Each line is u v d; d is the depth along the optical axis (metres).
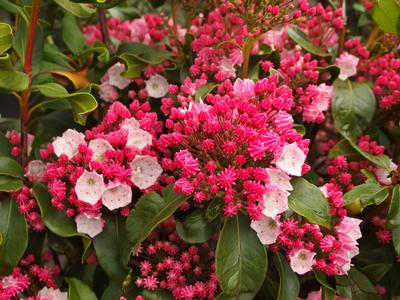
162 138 0.32
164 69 0.41
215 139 0.31
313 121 0.39
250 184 0.30
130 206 0.36
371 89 0.41
